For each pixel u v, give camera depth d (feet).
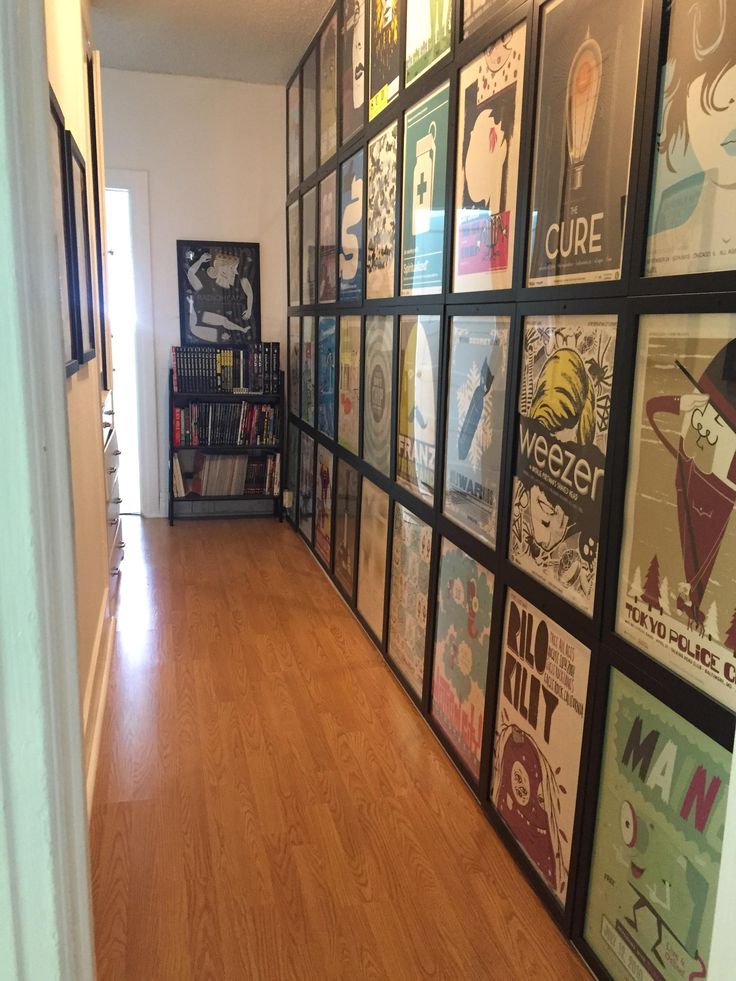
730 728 3.68
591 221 4.85
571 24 5.03
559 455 5.32
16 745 1.88
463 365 7.00
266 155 15.79
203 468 15.94
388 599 9.48
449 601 7.52
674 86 3.99
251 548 14.44
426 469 8.08
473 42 6.53
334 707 8.57
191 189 15.58
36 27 1.73
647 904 4.44
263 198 15.93
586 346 4.93
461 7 6.81
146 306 15.75
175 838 6.35
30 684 1.86
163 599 11.71
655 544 4.29
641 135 4.24
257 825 6.54
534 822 5.82
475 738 6.96
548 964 5.18
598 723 4.87
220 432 15.81
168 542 14.69
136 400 16.17
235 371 15.71
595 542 4.89
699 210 3.83
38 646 1.85
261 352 15.79
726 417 3.69
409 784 7.18
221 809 6.74
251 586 12.39
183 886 5.81
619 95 4.50
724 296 3.63
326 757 7.58
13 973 1.98
